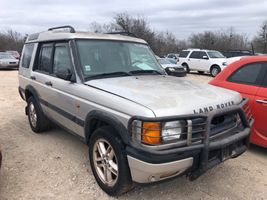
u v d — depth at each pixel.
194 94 3.61
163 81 4.25
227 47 54.41
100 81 4.08
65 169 4.43
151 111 3.06
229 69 5.47
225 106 3.54
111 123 3.41
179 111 3.12
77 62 4.29
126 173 3.37
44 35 5.55
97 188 3.88
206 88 4.02
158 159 3.02
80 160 4.73
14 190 3.84
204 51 22.67
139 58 4.95
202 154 3.18
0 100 9.82
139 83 4.00
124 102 3.34
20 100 9.84
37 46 5.77
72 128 4.54
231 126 3.66
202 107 3.30
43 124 5.84
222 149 3.41
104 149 3.72
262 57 5.10
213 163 3.32
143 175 3.15
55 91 4.74
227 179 4.16
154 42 45.75
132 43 5.09
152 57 5.27
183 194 3.76
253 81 5.02
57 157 4.85
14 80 16.22
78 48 4.42
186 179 4.11
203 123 3.21
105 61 4.51
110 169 3.63
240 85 5.12
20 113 7.89
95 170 3.90
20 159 4.77
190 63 23.41
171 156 3.06
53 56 5.05
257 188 3.93
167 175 3.19
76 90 4.15
